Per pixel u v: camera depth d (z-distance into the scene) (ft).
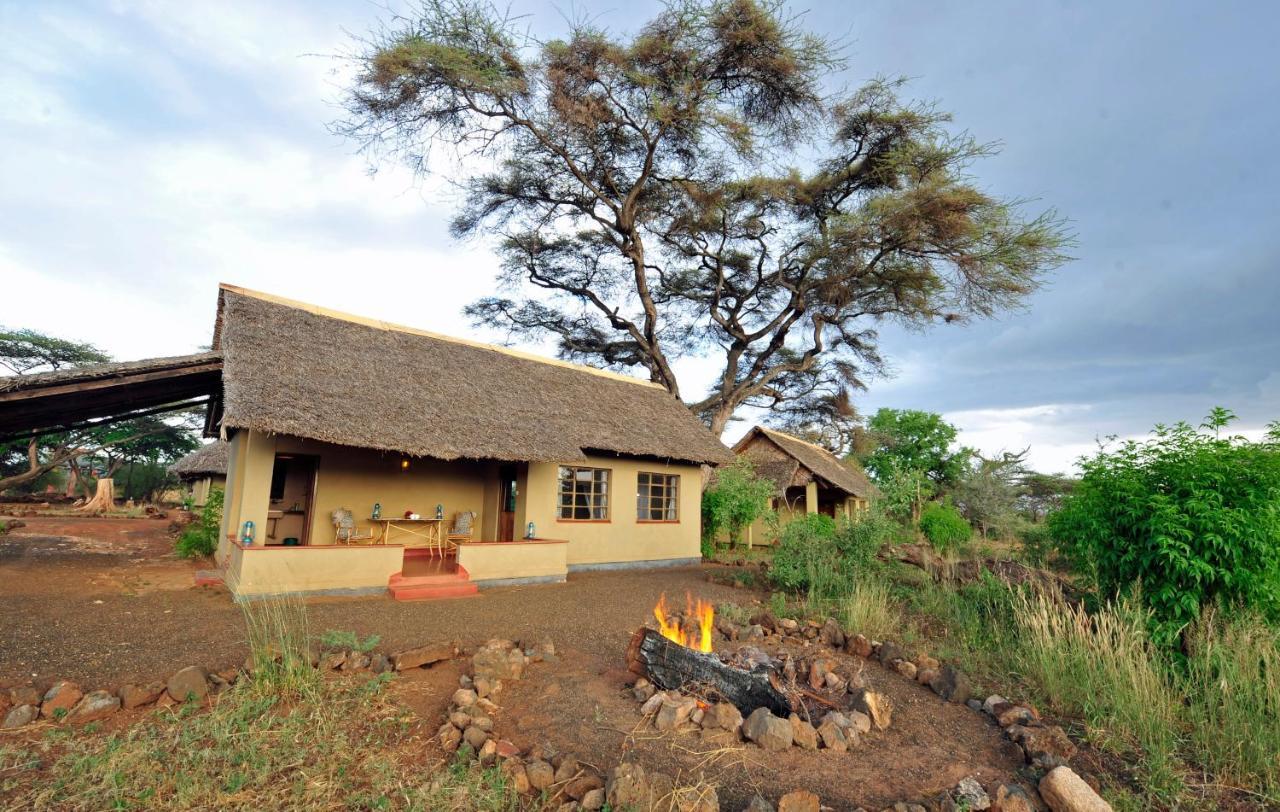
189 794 11.50
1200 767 14.26
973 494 84.48
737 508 59.26
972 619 25.07
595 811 11.46
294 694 16.15
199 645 19.81
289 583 28.25
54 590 28.02
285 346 33.99
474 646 20.90
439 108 56.34
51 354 97.19
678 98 58.49
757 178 65.41
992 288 59.06
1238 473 20.31
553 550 37.58
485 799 11.58
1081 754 14.43
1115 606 21.50
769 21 55.26
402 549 31.76
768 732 14.05
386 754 13.56
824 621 25.53
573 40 54.75
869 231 59.72
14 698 14.74
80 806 11.14
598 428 44.55
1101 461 23.65
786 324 73.67
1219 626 19.19
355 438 29.55
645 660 17.44
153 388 35.29
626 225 67.15
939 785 12.74
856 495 81.25
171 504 116.78
